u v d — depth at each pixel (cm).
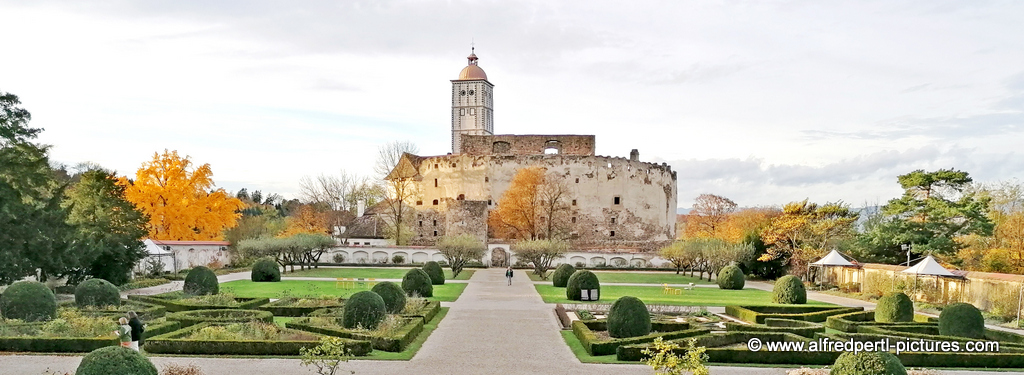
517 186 10588
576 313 3575
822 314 3572
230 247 8138
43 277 4666
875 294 4959
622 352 2338
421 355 2389
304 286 5341
